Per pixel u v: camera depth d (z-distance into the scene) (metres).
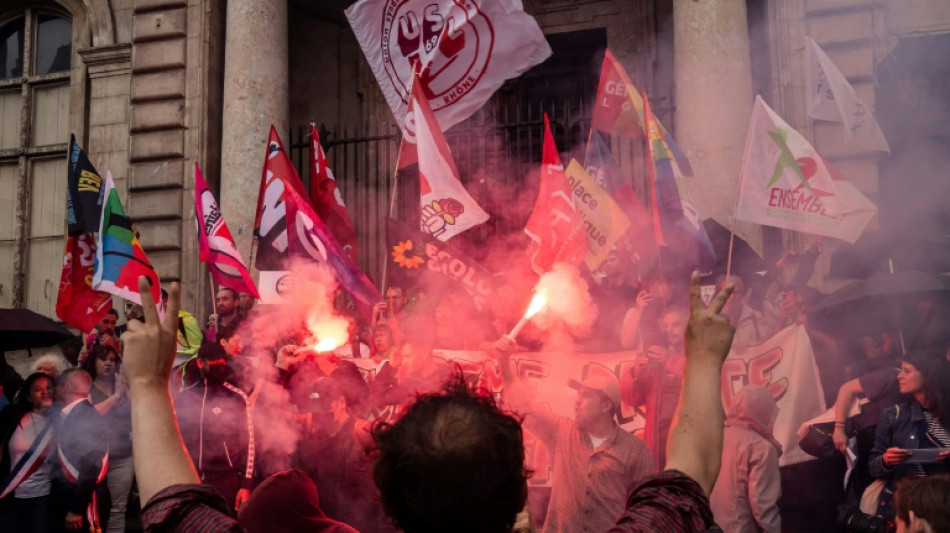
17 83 12.77
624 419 6.07
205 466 6.16
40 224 12.59
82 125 12.03
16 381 7.93
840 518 5.19
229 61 10.20
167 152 11.06
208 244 6.92
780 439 6.24
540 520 5.98
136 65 11.29
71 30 12.75
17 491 6.57
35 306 12.48
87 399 6.79
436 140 7.13
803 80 9.28
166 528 1.34
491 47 8.02
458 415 1.32
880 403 5.57
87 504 6.68
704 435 1.44
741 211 6.30
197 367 6.38
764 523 4.95
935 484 3.44
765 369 6.39
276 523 2.87
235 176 9.93
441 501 1.26
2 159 12.80
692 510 1.32
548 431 4.59
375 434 1.37
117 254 6.29
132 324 1.51
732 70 8.62
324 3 12.79
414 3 8.17
